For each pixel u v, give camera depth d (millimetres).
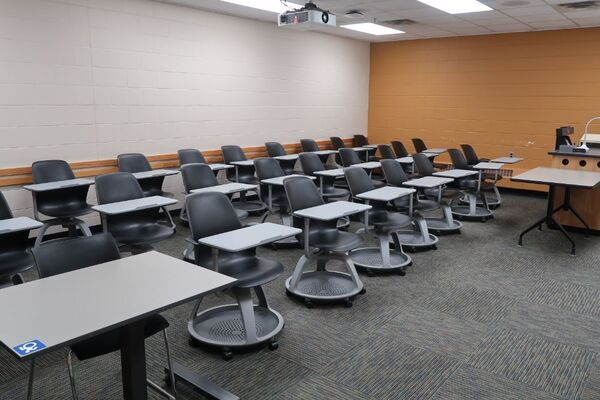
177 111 6555
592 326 3344
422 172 6094
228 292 3084
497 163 6488
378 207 4668
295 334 3203
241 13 6922
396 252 4848
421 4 6297
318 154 7523
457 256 4887
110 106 5820
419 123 9594
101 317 1717
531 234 5766
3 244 3348
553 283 4156
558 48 7934
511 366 2828
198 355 2936
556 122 8117
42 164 5008
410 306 3660
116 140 5934
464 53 8867
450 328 3303
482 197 6980
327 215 3477
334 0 6074
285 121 8242
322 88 8922
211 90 6945
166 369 2646
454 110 9133
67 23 5324
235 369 2781
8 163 5027
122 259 2381
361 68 9828
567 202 5586
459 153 6648
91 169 5652
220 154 7086
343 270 4418
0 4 4809
